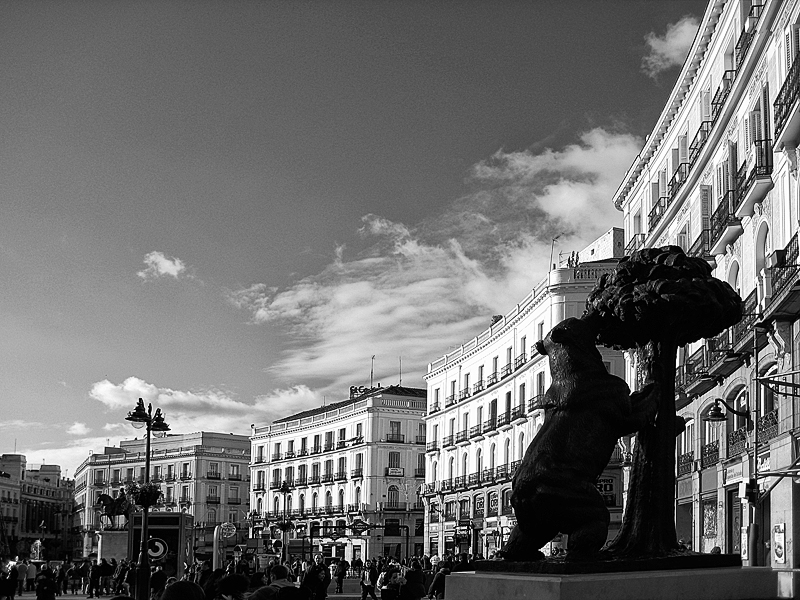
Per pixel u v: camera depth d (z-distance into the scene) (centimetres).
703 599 708
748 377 2845
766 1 2622
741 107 2984
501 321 5988
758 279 2602
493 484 5947
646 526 781
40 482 15788
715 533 3206
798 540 2362
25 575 4481
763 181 2655
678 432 806
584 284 5041
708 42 3453
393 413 8375
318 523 8844
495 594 700
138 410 2859
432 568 4188
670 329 807
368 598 3672
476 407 6444
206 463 11019
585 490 730
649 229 4181
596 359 777
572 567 693
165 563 3244
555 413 757
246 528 8262
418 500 8319
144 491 2762
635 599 670
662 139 4084
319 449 9100
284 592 1055
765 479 2619
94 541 12094
